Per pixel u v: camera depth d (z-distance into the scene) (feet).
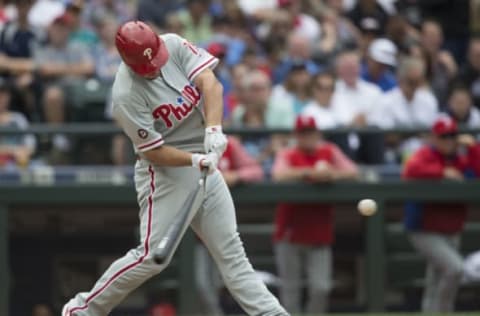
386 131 123.13
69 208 124.36
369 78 142.82
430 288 118.73
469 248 127.34
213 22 150.20
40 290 124.67
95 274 125.59
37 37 137.59
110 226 125.49
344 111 131.75
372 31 150.00
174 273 121.49
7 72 134.00
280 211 116.06
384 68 143.02
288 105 128.77
